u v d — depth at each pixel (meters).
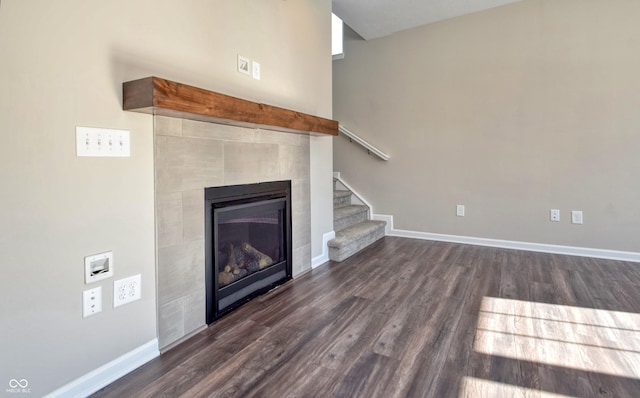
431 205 4.09
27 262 1.21
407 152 4.20
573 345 1.75
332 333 1.89
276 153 2.52
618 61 3.08
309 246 2.99
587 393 1.39
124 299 1.53
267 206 2.44
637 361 1.61
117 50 1.46
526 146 3.52
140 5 1.55
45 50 1.23
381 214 4.42
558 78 3.33
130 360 1.56
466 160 3.84
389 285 2.62
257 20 2.30
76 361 1.36
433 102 3.99
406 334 1.88
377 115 4.36
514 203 3.62
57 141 1.27
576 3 3.20
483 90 3.69
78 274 1.36
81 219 1.36
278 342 1.80
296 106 2.74
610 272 2.85
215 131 1.99
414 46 4.05
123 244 1.52
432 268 3.03
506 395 1.38
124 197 1.52
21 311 1.20
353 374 1.52
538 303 2.27
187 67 1.80
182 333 1.82
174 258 1.77
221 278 2.14
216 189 2.01
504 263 3.14
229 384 1.46
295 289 2.55
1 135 1.13
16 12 1.15
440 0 3.40
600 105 3.17
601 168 3.21
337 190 4.69
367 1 3.40
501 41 3.56
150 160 1.63
